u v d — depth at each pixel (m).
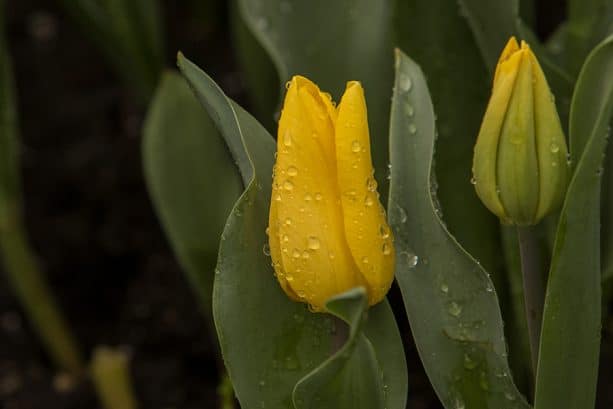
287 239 0.57
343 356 0.56
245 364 0.60
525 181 0.60
